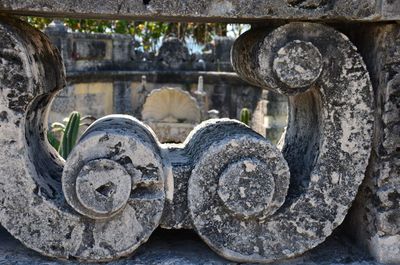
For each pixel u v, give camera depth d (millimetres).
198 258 1816
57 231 1719
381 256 1834
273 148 1736
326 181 1803
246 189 1722
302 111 2074
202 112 9531
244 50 1932
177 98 9430
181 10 1667
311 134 1962
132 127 1885
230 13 1684
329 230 1816
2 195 1695
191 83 10461
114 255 1737
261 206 1731
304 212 1801
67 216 1712
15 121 1669
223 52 10586
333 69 1752
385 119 1793
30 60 1680
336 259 1868
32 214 1709
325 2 1716
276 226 1791
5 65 1638
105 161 1669
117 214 1725
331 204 1811
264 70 1728
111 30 12836
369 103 1773
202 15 1678
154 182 1718
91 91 9625
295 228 1800
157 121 9273
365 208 1912
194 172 1730
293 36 1723
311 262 1843
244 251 1779
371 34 1858
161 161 1767
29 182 1699
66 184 1672
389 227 1819
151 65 10523
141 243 1744
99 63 9852
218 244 1764
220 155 1728
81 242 1726
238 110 10086
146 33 13852
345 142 1790
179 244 1916
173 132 9109
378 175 1830
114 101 10070
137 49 10742
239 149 1729
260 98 9672
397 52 1761
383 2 1709
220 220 1760
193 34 15188
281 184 1750
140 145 1696
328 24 1938
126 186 1683
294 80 1713
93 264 1751
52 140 3941
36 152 1897
